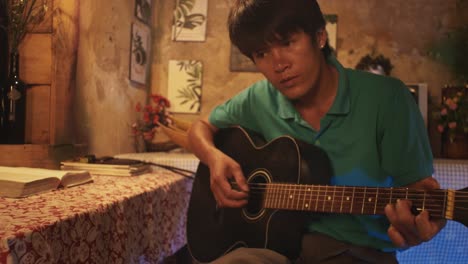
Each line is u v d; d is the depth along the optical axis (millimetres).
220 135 1609
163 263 2174
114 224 1232
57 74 1851
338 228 1242
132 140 2719
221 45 2973
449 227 2068
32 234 862
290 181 1312
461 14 2732
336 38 2846
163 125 2572
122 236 1265
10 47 1751
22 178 1300
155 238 1561
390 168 1212
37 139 1855
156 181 1715
